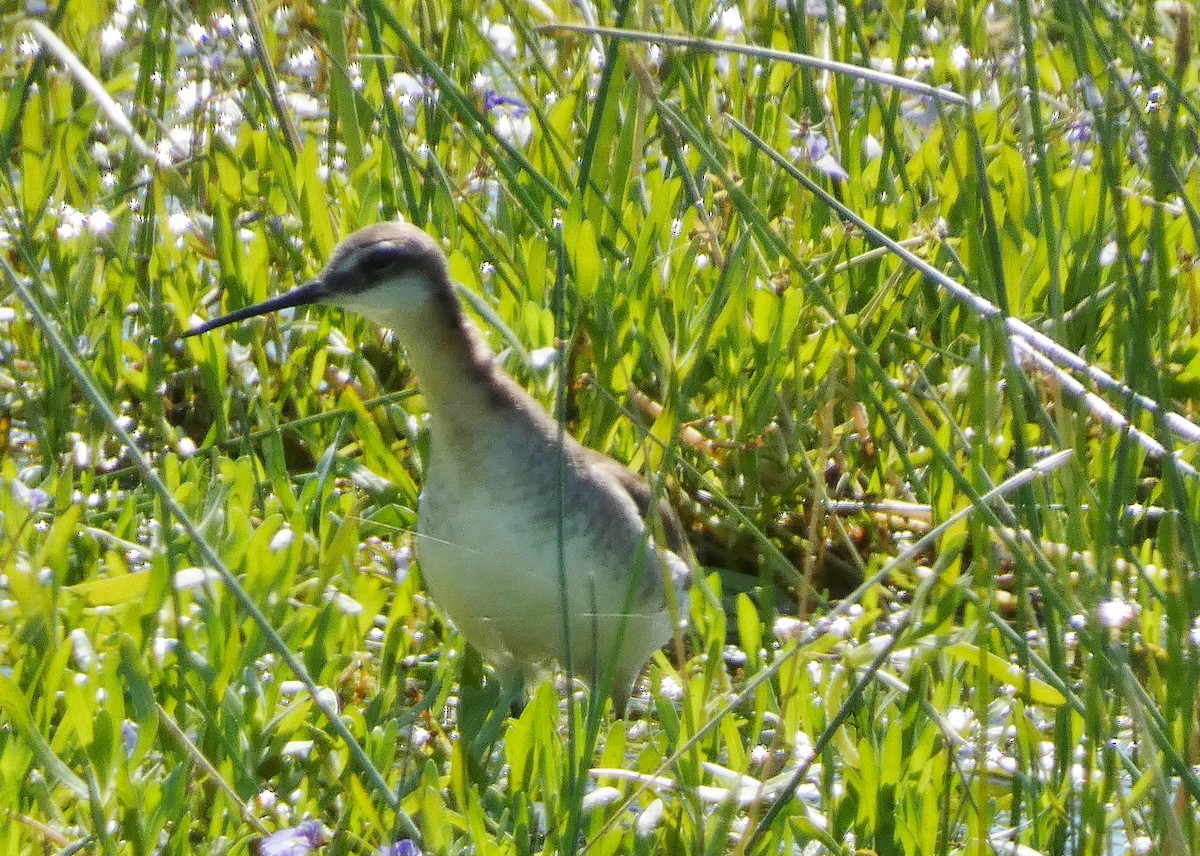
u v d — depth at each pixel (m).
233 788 6.86
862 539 10.10
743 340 10.12
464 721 8.22
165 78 11.42
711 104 11.34
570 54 12.46
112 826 6.53
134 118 11.29
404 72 12.29
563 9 11.81
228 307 10.40
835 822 7.11
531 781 7.09
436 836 6.57
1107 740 6.77
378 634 8.89
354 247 8.29
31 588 6.98
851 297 10.77
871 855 6.84
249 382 10.13
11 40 11.57
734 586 9.95
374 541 9.21
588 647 8.30
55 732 6.96
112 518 9.16
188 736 7.14
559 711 8.69
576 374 9.77
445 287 8.13
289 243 10.63
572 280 9.82
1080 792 7.29
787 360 10.11
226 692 7.11
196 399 10.55
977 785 7.07
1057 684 6.87
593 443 9.77
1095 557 7.48
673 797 7.05
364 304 8.27
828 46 12.03
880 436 10.28
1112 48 11.59
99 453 9.77
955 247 10.81
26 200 10.62
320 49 11.76
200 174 11.41
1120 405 8.20
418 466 9.75
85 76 6.11
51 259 9.98
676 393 9.38
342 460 9.55
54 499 8.85
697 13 11.81
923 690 7.34
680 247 10.42
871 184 11.57
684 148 11.42
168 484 8.83
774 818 6.48
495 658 8.41
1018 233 11.05
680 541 9.03
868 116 11.53
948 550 7.02
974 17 12.58
